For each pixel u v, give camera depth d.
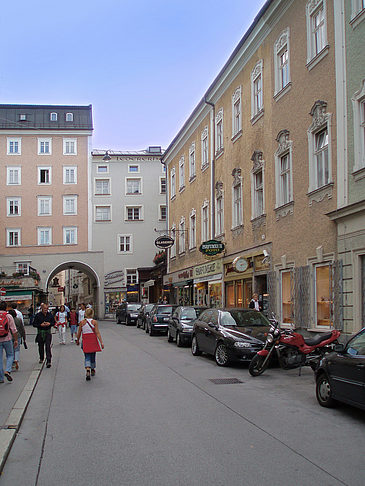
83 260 52.53
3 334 11.31
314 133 16.22
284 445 6.25
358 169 13.45
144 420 7.69
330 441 6.43
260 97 21.28
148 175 55.72
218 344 13.95
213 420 7.60
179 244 36.53
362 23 13.55
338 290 14.33
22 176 52.59
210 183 28.66
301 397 9.37
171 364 14.34
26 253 51.81
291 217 17.70
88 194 53.28
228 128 25.42
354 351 7.75
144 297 49.44
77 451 6.24
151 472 5.36
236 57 23.39
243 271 21.30
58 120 53.84
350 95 14.01
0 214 51.94
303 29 17.00
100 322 46.25
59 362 15.70
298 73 17.28
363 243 13.23
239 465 5.51
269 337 11.86
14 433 6.90
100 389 10.56
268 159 20.02
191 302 32.78
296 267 17.14
